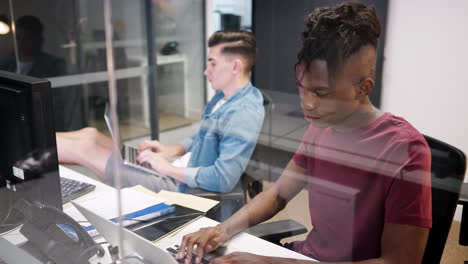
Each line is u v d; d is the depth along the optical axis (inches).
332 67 40.4
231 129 50.0
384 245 37.9
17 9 109.0
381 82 37.9
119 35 97.9
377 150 38.6
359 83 39.3
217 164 49.6
